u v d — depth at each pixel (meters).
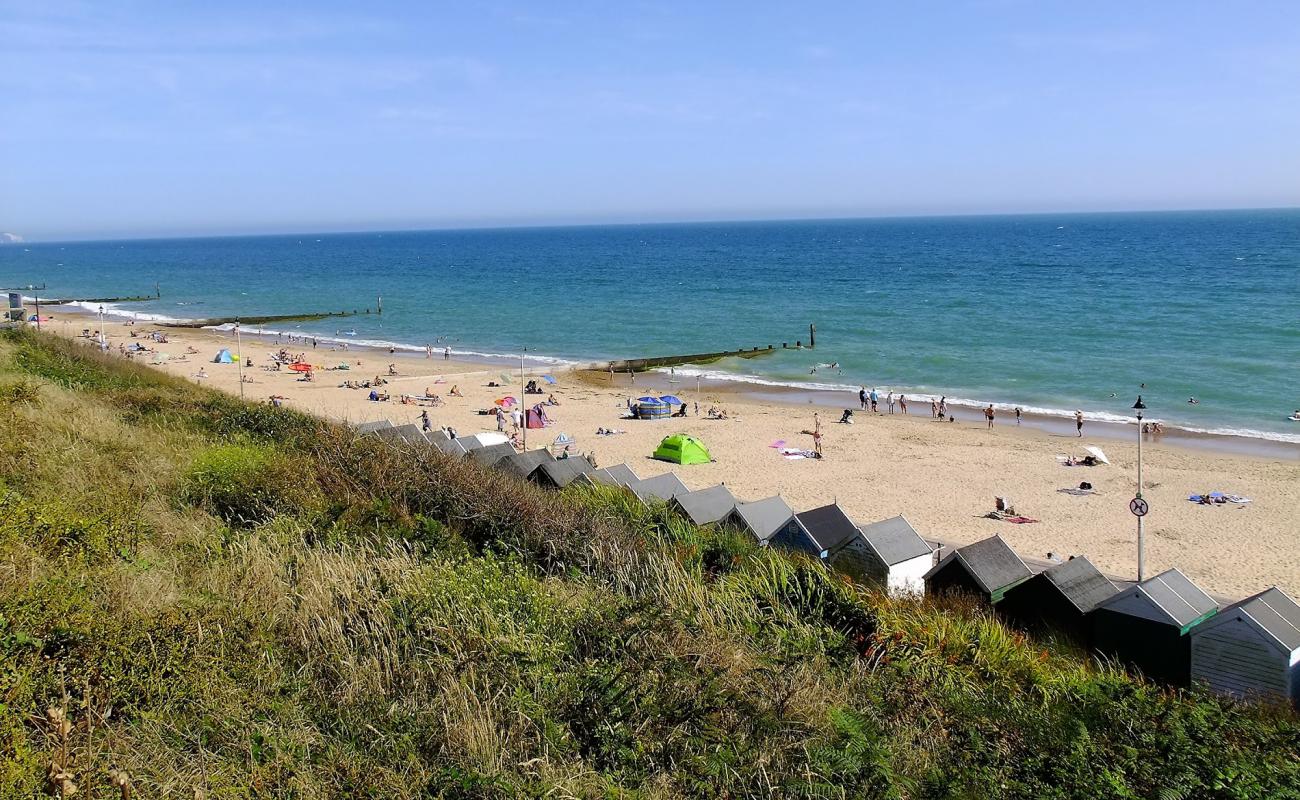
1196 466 33.91
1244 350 59.34
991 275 127.12
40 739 5.26
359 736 5.89
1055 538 25.50
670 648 7.43
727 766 5.83
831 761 5.96
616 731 6.17
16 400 14.20
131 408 17.17
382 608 7.59
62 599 6.48
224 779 5.23
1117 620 12.25
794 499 29.89
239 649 6.75
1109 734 6.79
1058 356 60.34
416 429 21.06
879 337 71.69
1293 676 10.57
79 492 10.09
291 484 11.20
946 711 7.17
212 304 111.00
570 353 68.38
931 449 37.19
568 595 8.79
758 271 148.50
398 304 106.62
